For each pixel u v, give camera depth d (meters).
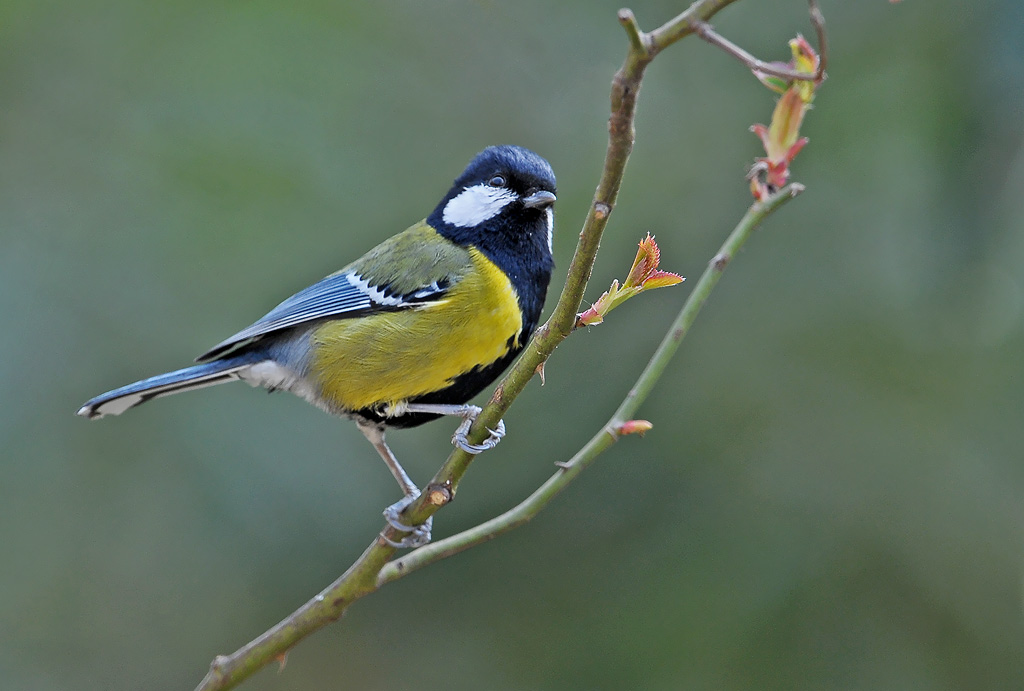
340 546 10.33
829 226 11.62
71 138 11.14
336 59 11.76
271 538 10.26
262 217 10.87
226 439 10.29
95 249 10.66
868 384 10.98
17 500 10.09
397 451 10.72
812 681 9.98
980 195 9.55
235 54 11.40
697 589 10.43
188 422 10.34
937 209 9.93
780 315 11.40
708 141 12.17
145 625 10.41
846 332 11.19
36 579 10.11
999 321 10.48
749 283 11.58
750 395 11.06
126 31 11.45
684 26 3.90
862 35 11.67
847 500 10.55
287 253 10.84
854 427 10.83
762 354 11.26
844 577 10.30
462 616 11.14
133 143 11.08
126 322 10.54
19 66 11.29
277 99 11.37
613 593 10.68
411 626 11.28
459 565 11.24
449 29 12.58
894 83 11.38
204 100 11.23
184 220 10.76
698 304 5.64
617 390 11.20
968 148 9.61
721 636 10.20
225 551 10.23
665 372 11.29
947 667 10.00
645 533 10.84
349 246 11.08
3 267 10.49
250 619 10.25
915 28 11.09
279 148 11.16
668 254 11.64
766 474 10.76
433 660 11.04
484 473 11.17
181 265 10.66
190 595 10.34
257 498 10.21
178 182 10.87
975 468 10.60
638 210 11.80
